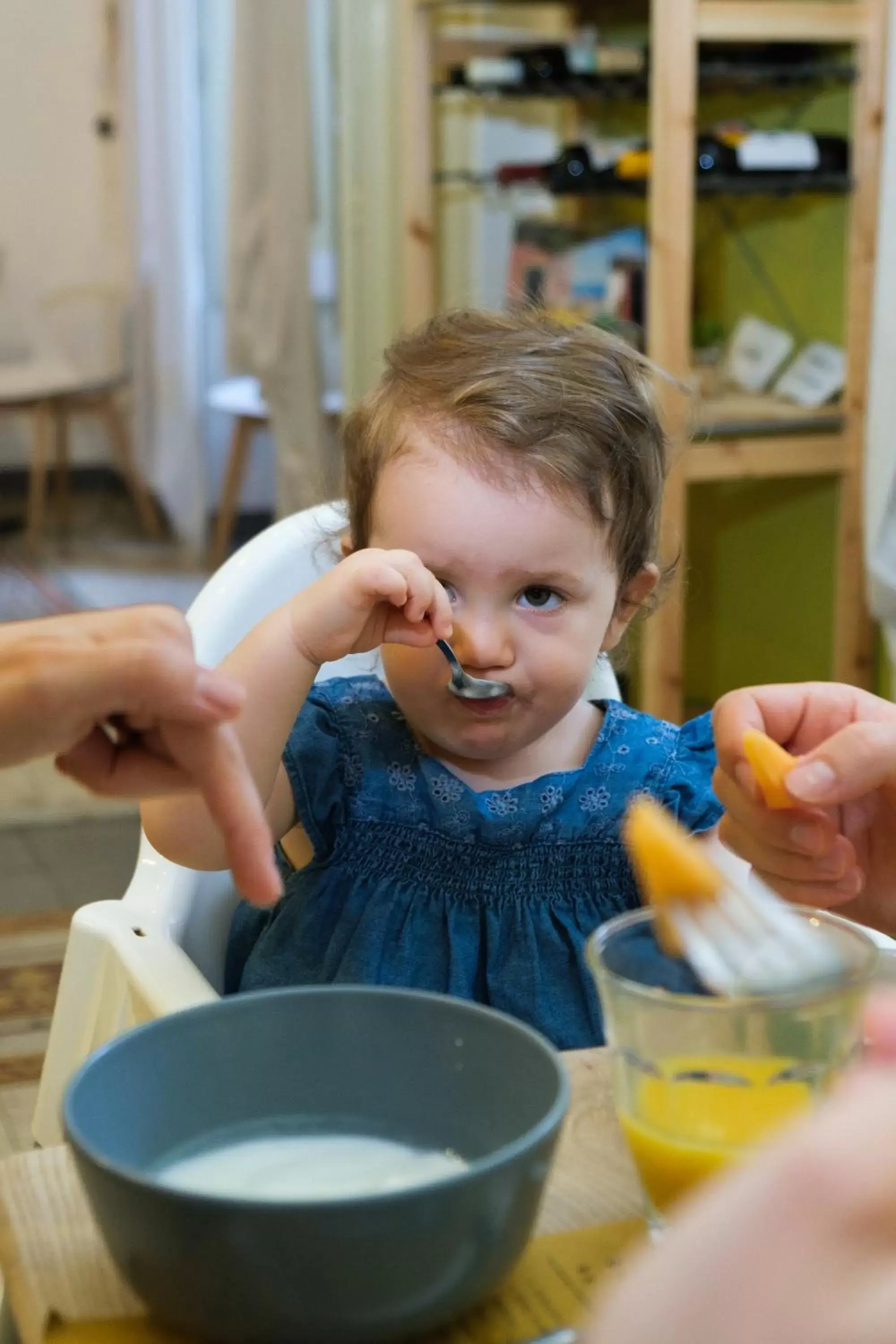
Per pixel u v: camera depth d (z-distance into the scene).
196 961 0.99
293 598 0.90
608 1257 0.46
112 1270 0.45
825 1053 0.46
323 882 1.02
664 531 2.07
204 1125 0.51
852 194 2.29
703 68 2.21
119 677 0.47
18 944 2.13
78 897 2.32
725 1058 0.46
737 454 2.31
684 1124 0.46
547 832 1.02
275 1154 0.50
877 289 2.11
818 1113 0.25
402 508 0.95
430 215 2.81
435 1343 0.42
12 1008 1.93
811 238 2.50
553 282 2.63
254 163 3.71
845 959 0.49
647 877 0.51
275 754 0.87
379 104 3.41
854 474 2.38
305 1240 0.39
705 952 0.50
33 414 4.64
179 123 4.35
